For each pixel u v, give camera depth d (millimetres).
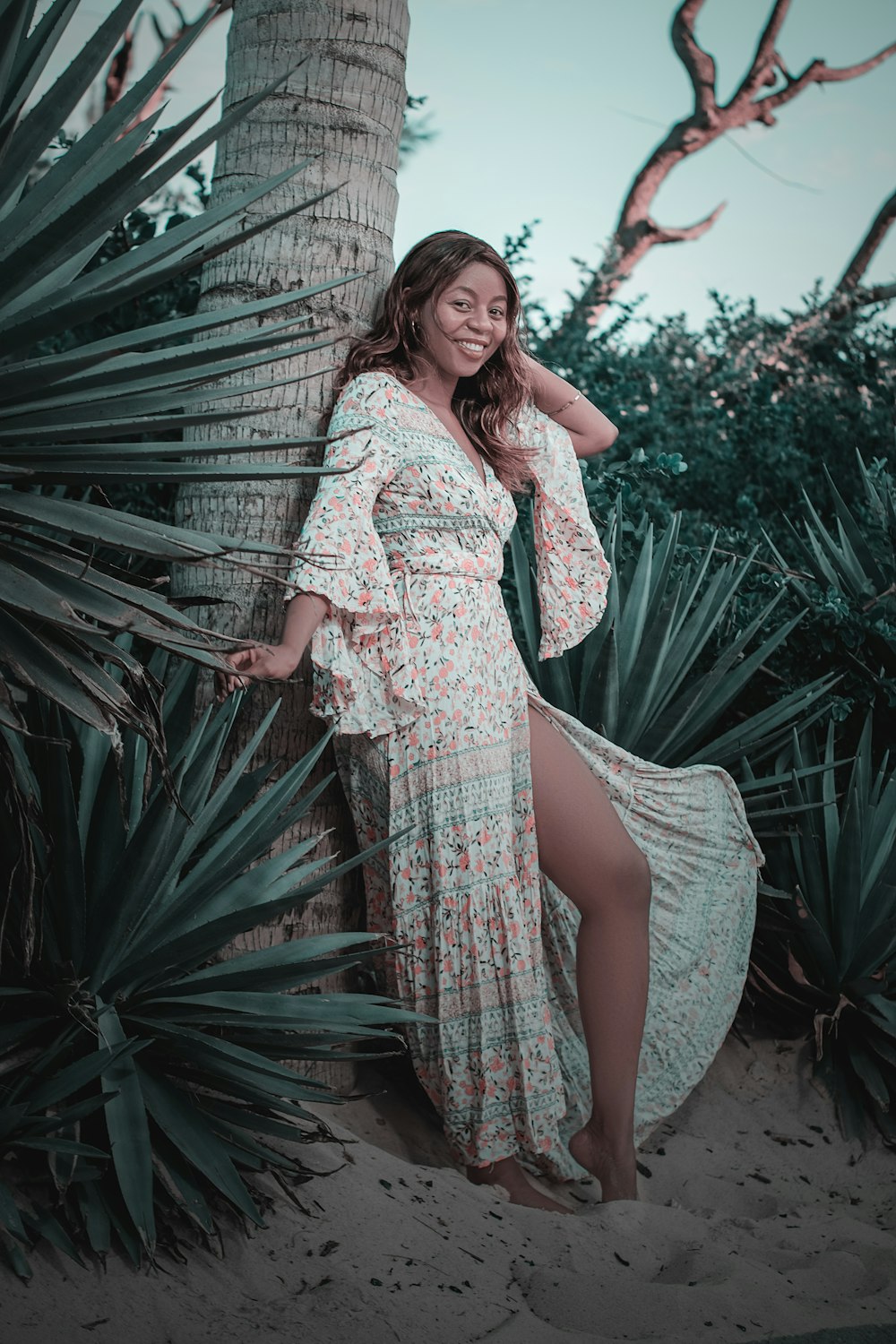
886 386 6547
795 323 7211
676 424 6414
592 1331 2154
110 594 2139
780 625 4441
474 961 2754
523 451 3158
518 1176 2793
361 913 3154
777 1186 3062
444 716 2777
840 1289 2410
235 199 2236
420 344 3033
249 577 2984
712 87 12500
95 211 1913
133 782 2555
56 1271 2008
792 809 3625
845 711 4145
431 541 2840
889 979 3600
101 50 2035
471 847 2764
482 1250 2383
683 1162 3129
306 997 2379
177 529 2229
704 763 3840
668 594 4547
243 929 2254
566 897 3107
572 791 2922
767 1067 3604
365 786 2904
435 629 2801
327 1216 2336
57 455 2113
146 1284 2043
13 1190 2115
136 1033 2314
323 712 2793
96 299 1886
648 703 3717
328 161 3090
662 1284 2324
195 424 2059
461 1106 2764
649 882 2961
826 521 6023
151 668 2852
